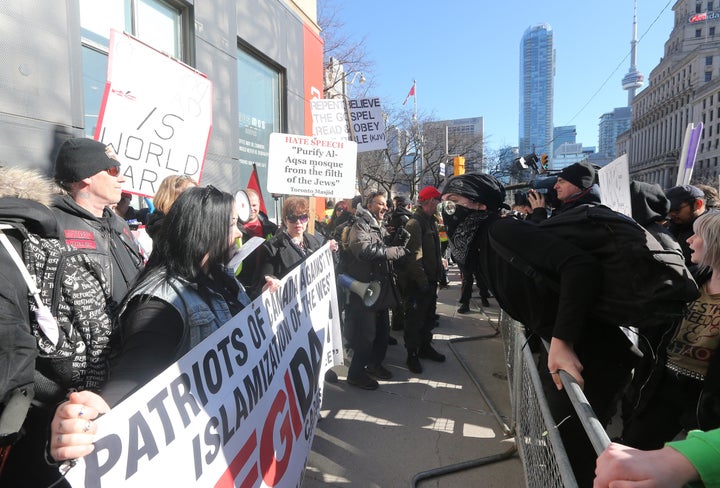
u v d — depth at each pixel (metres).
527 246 1.58
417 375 4.20
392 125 28.17
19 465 1.43
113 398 1.18
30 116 2.88
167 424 1.19
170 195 2.52
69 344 1.43
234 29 5.72
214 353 1.45
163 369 1.32
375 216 4.22
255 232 3.65
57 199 1.69
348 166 4.24
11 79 2.76
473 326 5.96
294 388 2.08
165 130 2.91
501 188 1.93
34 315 1.36
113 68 2.58
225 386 1.48
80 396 1.03
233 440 1.48
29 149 2.88
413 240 4.20
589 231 1.51
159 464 1.15
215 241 1.54
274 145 4.00
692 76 88.25
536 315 1.70
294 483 1.94
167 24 4.67
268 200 7.25
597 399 1.84
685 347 1.91
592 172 2.71
